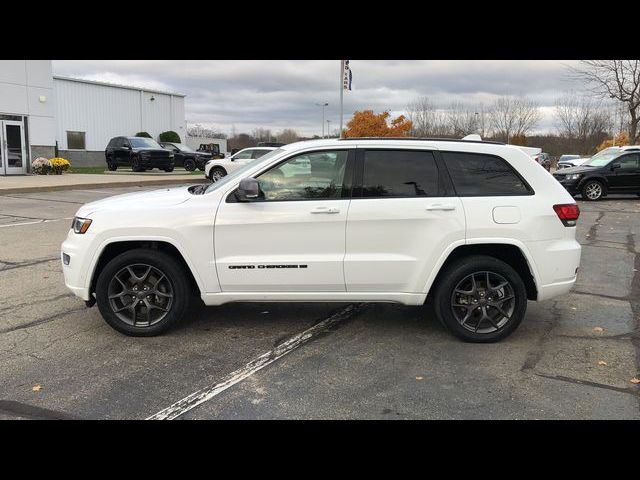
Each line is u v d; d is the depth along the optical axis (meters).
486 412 3.59
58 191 18.31
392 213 4.64
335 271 4.70
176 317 4.87
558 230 4.79
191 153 32.66
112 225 4.70
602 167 17.75
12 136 23.72
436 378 4.10
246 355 4.52
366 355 4.54
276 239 4.68
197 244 4.68
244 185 4.48
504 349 4.70
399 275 4.71
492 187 4.80
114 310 4.84
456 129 59.38
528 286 4.96
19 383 3.96
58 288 6.46
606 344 4.85
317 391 3.87
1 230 10.39
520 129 66.44
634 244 9.97
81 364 4.30
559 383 4.04
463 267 4.71
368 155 4.77
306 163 4.75
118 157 29.17
